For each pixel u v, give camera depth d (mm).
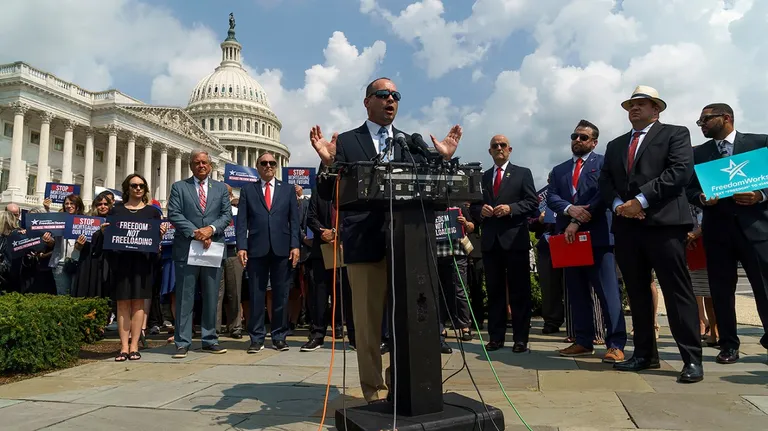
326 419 3332
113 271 5789
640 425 3025
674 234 4305
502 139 6262
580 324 5680
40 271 8312
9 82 48781
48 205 10172
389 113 3613
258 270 6531
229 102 99312
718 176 4668
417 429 2686
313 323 6688
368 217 3494
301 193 8680
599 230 5371
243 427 3178
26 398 4008
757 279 4797
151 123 61844
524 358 5527
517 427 3029
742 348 5902
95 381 4633
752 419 3109
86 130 57094
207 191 6410
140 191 6344
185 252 6195
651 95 4551
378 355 3621
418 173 2908
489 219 6164
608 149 4840
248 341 7527
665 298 4344
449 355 5789
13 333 4828
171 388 4289
